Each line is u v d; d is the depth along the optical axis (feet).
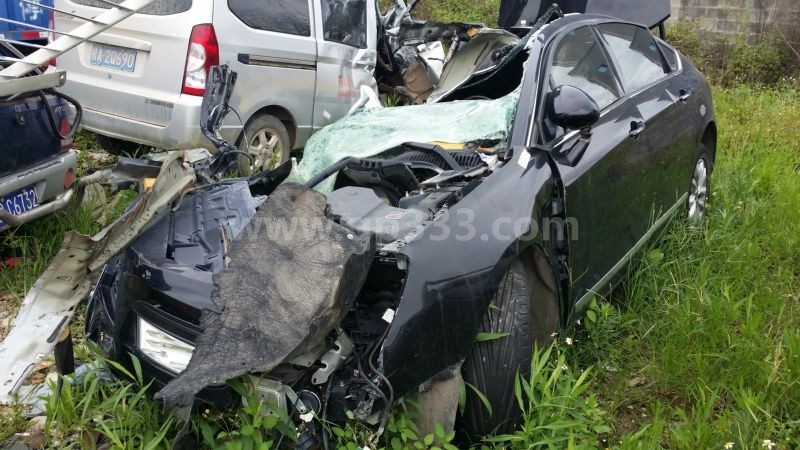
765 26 38.50
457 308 7.99
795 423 8.93
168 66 17.02
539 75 11.16
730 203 16.19
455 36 24.06
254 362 7.19
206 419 8.02
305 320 7.38
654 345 11.02
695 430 8.93
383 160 10.25
